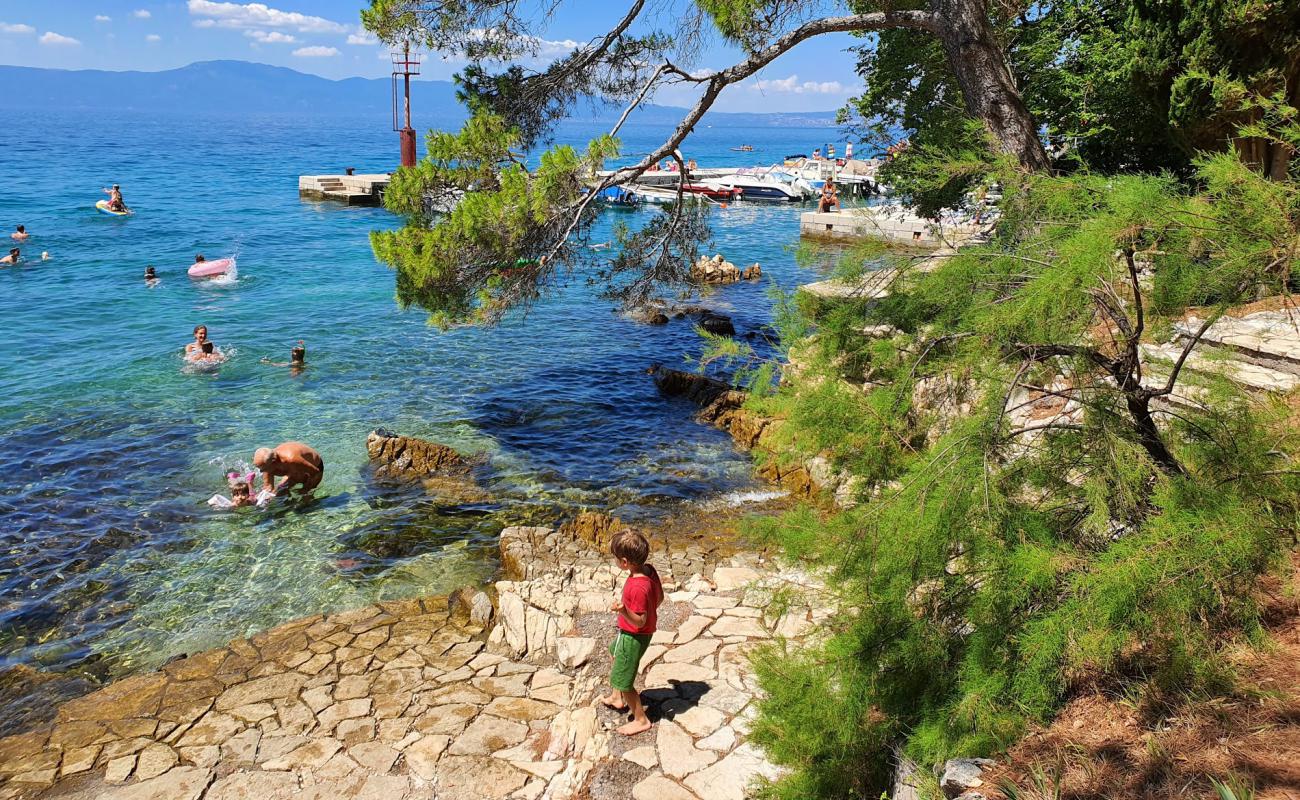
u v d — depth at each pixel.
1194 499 4.35
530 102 14.79
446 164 12.78
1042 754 4.42
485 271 13.47
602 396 17.67
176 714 7.70
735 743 6.23
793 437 5.55
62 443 14.23
